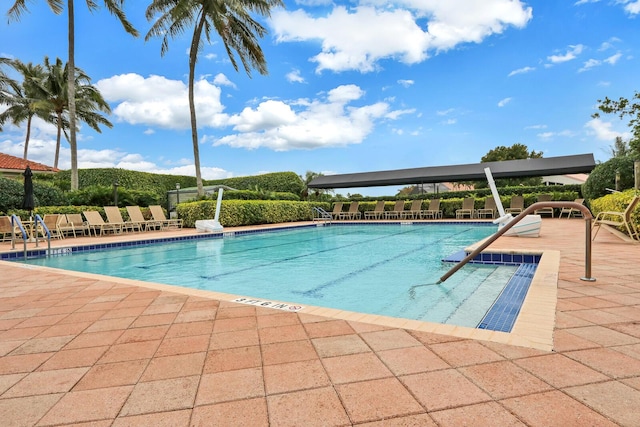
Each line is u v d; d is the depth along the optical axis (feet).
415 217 56.03
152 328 7.34
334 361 5.49
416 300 11.20
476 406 4.14
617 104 33.47
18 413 4.37
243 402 4.45
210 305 8.96
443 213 54.95
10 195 34.01
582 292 8.79
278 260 21.03
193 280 15.88
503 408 4.08
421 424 3.84
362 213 60.23
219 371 5.32
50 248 23.86
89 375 5.33
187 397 4.62
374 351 5.80
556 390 4.42
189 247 27.86
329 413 4.13
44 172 60.75
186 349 6.19
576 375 4.75
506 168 55.16
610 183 38.55
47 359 5.95
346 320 7.45
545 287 9.30
